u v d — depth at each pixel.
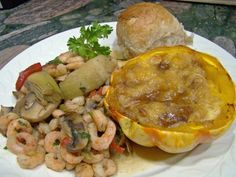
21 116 0.22
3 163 0.20
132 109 0.20
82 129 0.20
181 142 0.19
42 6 0.37
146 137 0.19
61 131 0.20
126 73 0.22
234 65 0.25
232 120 0.19
